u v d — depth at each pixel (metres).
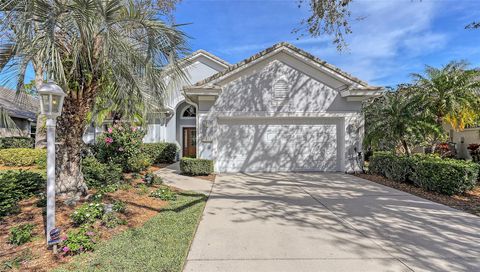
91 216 4.97
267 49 12.16
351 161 12.54
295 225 5.50
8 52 5.34
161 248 4.25
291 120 12.88
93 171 8.09
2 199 5.52
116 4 5.19
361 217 6.05
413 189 9.01
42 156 12.95
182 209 6.50
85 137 15.30
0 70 5.38
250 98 12.41
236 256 4.08
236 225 5.48
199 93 11.80
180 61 6.65
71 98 6.16
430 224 5.57
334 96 12.59
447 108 11.11
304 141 12.91
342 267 3.76
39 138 14.28
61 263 3.74
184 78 7.07
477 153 14.02
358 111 12.63
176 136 19.47
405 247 4.43
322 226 5.45
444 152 14.77
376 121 11.59
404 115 10.58
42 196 6.30
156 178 9.36
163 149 16.14
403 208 6.79
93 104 6.90
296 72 12.50
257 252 4.22
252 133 12.84
